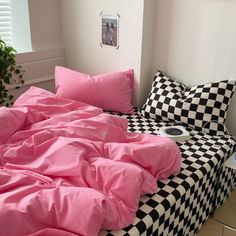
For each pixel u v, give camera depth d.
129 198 1.10
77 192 1.01
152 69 2.26
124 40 2.17
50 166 1.24
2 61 1.98
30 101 1.82
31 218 0.93
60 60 2.59
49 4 2.39
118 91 2.08
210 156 1.59
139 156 1.27
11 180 1.13
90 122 1.48
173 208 1.26
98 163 1.19
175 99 1.93
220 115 1.83
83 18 2.36
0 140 1.40
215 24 1.87
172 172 1.38
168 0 2.02
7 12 2.33
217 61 1.93
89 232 0.92
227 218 1.71
